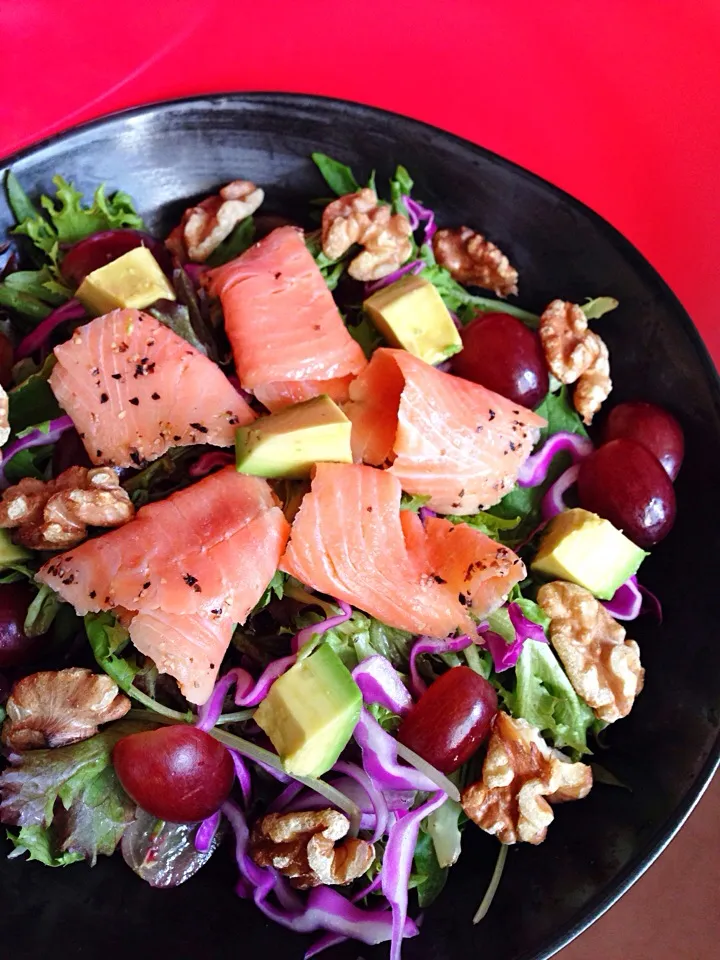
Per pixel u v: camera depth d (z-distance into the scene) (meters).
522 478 0.29
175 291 0.28
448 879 0.26
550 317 0.30
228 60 0.33
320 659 0.25
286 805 0.26
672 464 0.29
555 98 0.34
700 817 0.30
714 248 0.33
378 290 0.30
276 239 0.28
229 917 0.25
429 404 0.26
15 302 0.28
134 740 0.25
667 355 0.29
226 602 0.24
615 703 0.27
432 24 0.35
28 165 0.28
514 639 0.27
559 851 0.26
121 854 0.25
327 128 0.29
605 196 0.34
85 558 0.24
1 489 0.26
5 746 0.25
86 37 0.33
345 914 0.25
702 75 0.34
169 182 0.30
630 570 0.28
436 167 0.30
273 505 0.25
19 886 0.25
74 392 0.26
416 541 0.26
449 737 0.25
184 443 0.26
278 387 0.27
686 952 0.29
